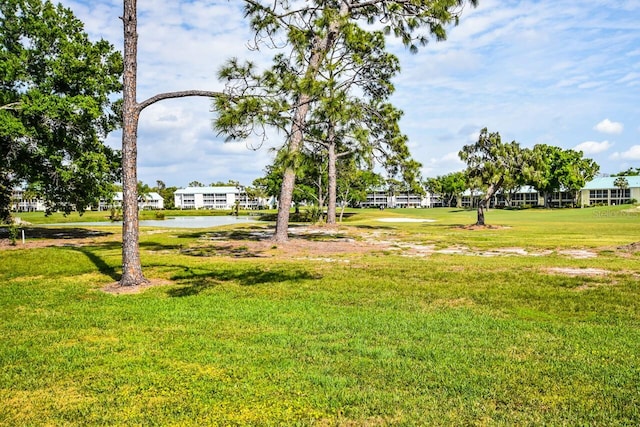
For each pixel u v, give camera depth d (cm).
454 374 472
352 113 997
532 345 564
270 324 667
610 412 388
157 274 1114
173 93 1004
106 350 553
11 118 1788
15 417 387
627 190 8725
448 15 1141
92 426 372
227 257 1468
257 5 1098
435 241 2056
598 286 912
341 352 541
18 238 2088
